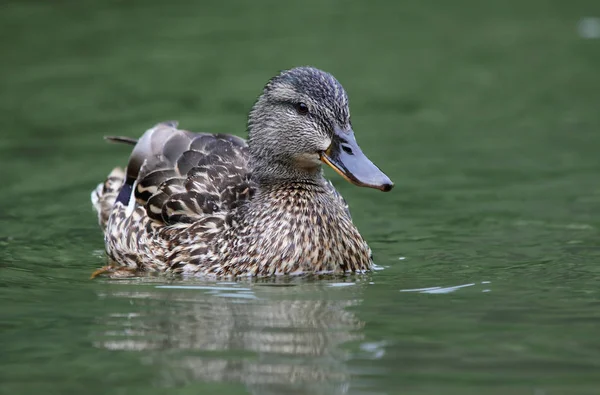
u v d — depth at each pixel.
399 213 14.93
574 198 15.29
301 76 12.52
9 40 24.34
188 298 11.43
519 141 18.02
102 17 26.44
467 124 18.98
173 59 22.89
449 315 10.62
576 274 12.09
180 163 13.32
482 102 20.19
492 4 27.70
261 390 8.66
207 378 8.95
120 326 10.38
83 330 10.27
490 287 11.66
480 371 8.99
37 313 10.84
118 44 24.02
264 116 12.71
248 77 21.44
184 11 27.12
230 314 10.77
